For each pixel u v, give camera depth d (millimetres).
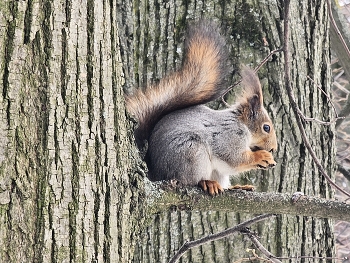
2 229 4922
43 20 5129
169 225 9664
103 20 5551
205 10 10008
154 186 6418
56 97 5180
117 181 5660
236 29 9953
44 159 5113
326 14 10914
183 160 7723
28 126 5055
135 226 5965
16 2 5000
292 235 9922
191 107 8359
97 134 5453
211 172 8172
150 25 10133
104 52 5551
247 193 6812
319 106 10508
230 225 9656
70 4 5266
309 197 6742
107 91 5570
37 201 5082
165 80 8430
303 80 10273
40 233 5070
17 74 4996
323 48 10906
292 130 9961
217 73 8492
